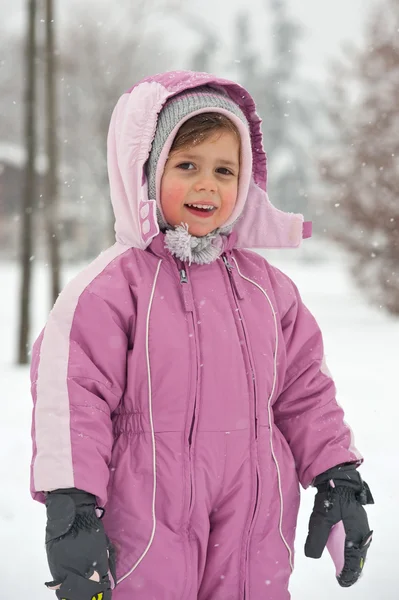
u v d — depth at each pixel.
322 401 2.13
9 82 24.47
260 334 2.04
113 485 1.86
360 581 2.82
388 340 9.85
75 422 1.80
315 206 13.90
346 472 2.05
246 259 2.21
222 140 2.04
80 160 25.03
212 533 1.90
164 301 1.95
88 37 16.27
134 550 1.82
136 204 2.06
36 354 1.91
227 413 1.91
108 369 1.88
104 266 1.99
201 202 2.03
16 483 4.00
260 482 1.92
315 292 18.05
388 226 12.71
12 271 29.08
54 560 1.70
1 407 6.02
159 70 18.41
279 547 1.96
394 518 3.41
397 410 5.67
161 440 1.86
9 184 37.38
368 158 13.00
